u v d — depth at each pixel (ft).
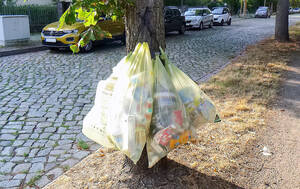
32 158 12.00
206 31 65.87
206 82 22.49
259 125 14.56
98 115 8.52
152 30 9.06
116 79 8.43
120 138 7.61
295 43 42.80
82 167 10.94
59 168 11.25
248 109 16.63
